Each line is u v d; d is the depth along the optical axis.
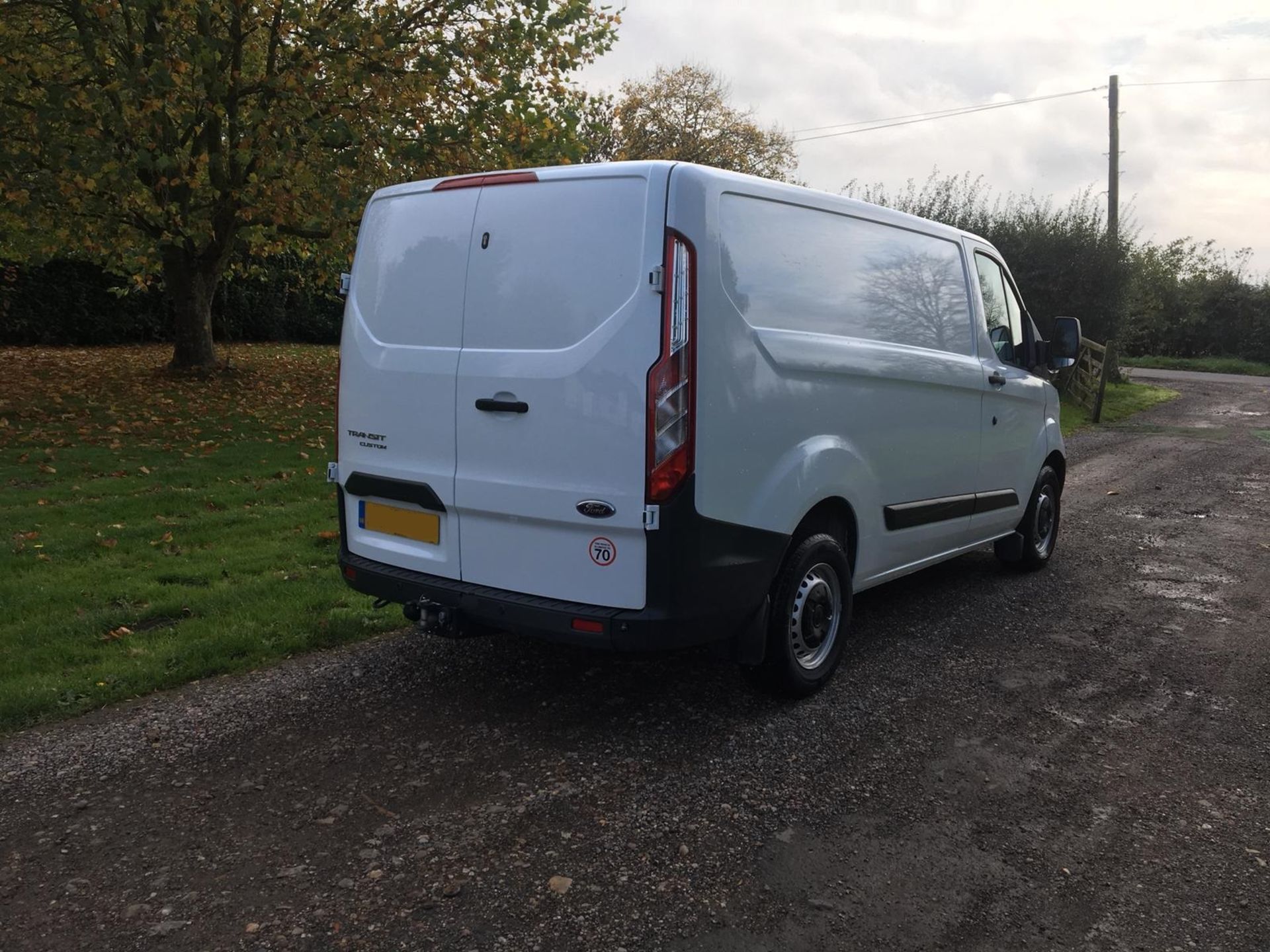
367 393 4.31
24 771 3.55
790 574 4.11
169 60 11.01
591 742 3.88
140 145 11.30
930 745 3.92
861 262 4.51
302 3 12.29
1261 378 31.92
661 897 2.84
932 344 5.11
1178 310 39.78
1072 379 19.48
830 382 4.21
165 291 21.84
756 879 2.95
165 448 9.98
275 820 3.24
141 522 7.07
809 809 3.38
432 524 4.12
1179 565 7.04
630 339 3.48
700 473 3.52
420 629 4.10
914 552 5.17
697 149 40.16
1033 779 3.64
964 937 2.69
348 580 4.43
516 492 3.77
